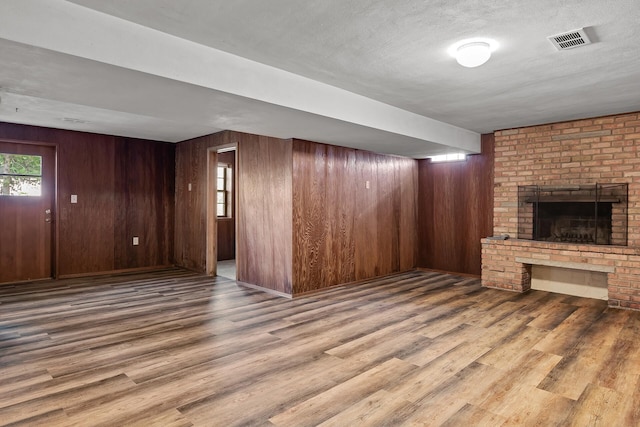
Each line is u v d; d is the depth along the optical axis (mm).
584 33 2443
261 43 2613
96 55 2195
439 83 3420
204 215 6238
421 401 2287
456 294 4871
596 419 2096
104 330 3502
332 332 3467
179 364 2787
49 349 3051
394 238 6227
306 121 3689
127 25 2311
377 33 2459
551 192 4969
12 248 5492
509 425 2045
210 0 2064
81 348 3074
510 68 3043
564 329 3535
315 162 4996
